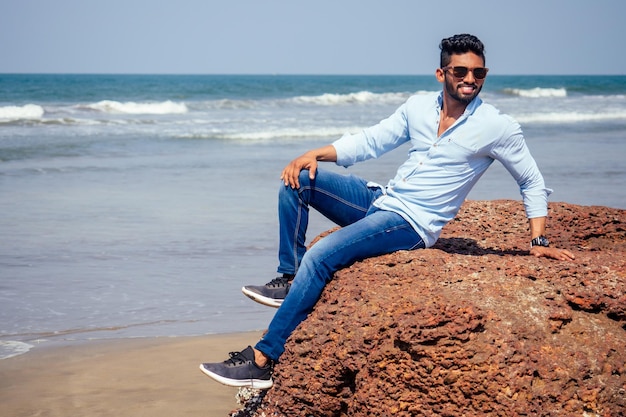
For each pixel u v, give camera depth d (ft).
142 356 18.54
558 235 16.08
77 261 26.89
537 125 92.63
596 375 11.37
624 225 16.22
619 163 53.62
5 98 117.29
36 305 22.17
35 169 49.42
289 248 13.76
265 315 22.24
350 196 13.97
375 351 11.74
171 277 25.25
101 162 53.72
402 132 13.62
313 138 73.31
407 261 12.74
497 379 10.98
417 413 11.44
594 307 11.98
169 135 72.33
